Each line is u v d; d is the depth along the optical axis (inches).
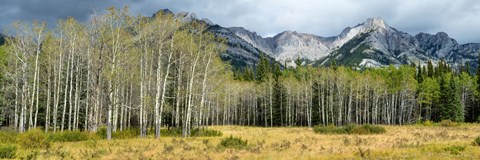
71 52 1551.4
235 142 925.8
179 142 1042.7
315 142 1040.8
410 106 3521.2
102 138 1253.7
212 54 1481.3
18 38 1318.9
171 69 1747.0
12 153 692.7
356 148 821.9
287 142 1008.9
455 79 3513.8
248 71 4795.8
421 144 867.4
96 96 1355.8
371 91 3491.6
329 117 3366.1
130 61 1406.3
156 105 1298.0
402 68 3275.1
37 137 924.6
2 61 1648.6
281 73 4537.4
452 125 2322.8
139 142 1053.2
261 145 923.4
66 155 729.0
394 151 703.7
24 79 1342.3
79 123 1943.9
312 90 3459.6
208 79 1588.3
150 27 1284.4
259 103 4055.1
